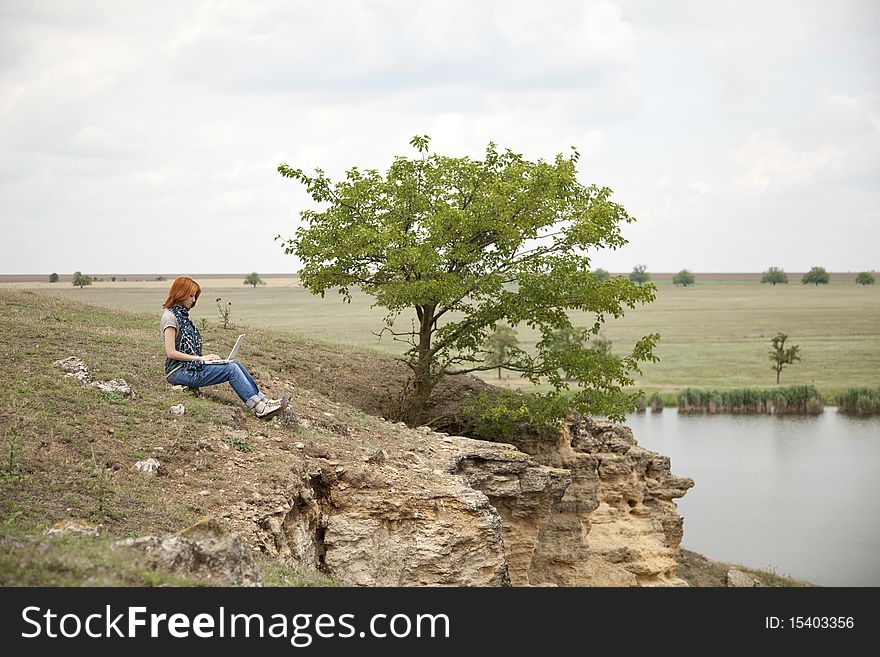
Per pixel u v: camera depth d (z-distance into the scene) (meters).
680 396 90.25
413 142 27.66
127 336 22.23
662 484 32.34
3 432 12.18
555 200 27.75
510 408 26.30
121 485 11.66
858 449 67.56
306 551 13.25
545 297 26.91
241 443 14.37
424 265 25.55
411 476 16.12
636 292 28.02
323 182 28.25
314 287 27.62
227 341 28.58
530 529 21.81
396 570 14.55
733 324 198.25
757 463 62.56
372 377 29.69
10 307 24.67
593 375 27.70
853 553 42.09
